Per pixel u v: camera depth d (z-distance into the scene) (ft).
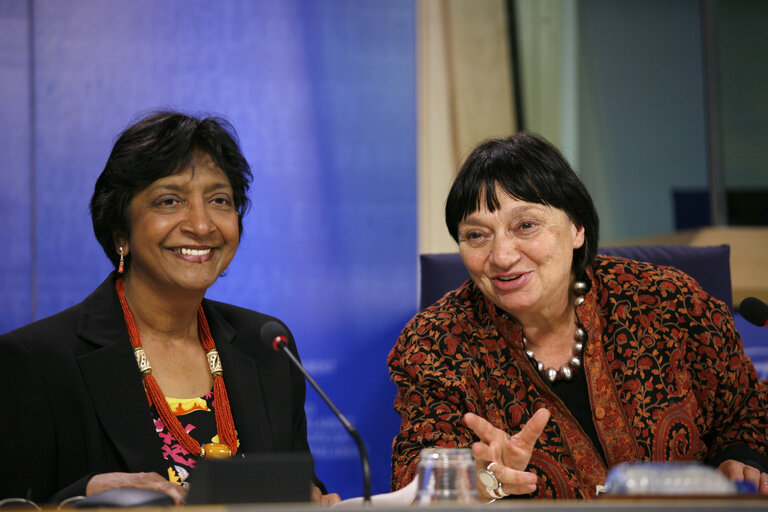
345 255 27.61
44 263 25.86
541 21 32.71
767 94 34.60
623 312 13.26
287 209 27.40
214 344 12.81
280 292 27.12
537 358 13.25
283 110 27.58
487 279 12.72
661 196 33.91
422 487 8.21
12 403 11.11
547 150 12.76
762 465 12.65
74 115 26.20
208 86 27.12
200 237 11.89
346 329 27.35
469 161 12.87
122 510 7.63
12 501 9.23
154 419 11.82
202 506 7.74
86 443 11.33
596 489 12.13
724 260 15.92
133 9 26.63
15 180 25.82
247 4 27.45
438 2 30.01
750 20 34.63
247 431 12.25
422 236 28.27
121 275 12.64
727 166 34.42
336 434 26.30
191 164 11.91
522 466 10.30
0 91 25.84
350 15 28.22
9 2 25.95
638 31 34.04
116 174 11.81
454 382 12.65
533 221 12.40
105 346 11.81
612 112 33.76
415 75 28.58
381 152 28.17
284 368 13.08
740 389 13.19
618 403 12.78
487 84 30.17
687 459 12.70
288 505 7.59
